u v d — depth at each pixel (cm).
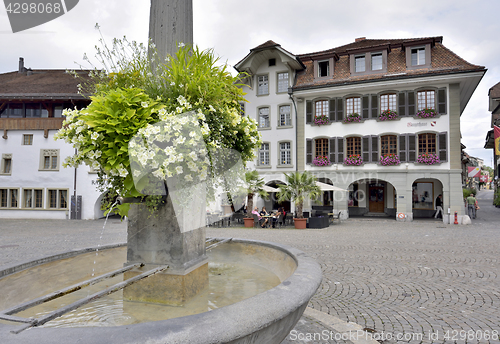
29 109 2427
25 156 2381
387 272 713
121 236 1363
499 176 3606
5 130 2383
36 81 2662
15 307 138
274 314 146
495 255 901
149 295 233
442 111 2011
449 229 1582
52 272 273
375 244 1113
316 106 2330
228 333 128
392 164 2102
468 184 5247
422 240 1203
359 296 545
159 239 234
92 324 195
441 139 2012
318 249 1016
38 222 2108
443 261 825
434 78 1983
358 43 2642
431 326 416
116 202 212
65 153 2358
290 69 2373
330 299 530
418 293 561
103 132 191
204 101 222
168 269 231
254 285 270
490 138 3503
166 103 215
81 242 1212
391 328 411
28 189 2372
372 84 2114
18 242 1232
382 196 2489
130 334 116
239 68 2444
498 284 614
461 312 468
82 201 2348
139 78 236
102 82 238
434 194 2308
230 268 325
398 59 2186
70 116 206
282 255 302
